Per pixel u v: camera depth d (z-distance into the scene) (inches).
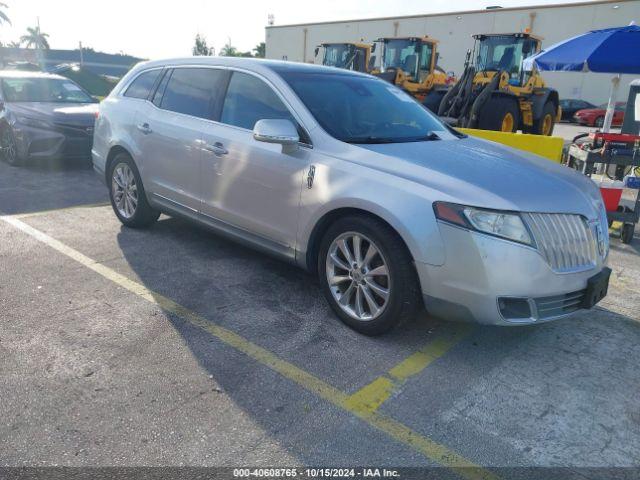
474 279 118.0
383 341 137.0
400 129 162.4
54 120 325.4
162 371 119.3
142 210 208.2
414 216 122.1
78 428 100.1
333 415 107.3
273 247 158.4
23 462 91.4
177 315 145.6
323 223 143.6
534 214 120.9
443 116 501.7
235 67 174.2
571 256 125.1
